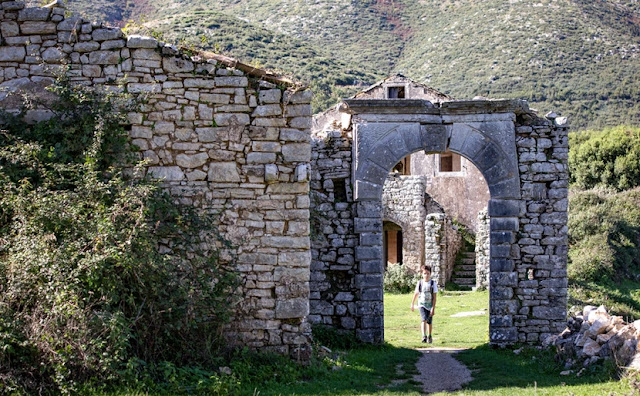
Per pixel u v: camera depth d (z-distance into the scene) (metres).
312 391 8.81
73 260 8.13
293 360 10.05
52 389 7.41
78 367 7.58
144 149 10.05
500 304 14.42
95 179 9.14
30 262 7.92
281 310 10.08
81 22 10.17
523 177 14.59
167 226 9.81
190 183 10.10
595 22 70.94
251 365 9.55
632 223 33.16
